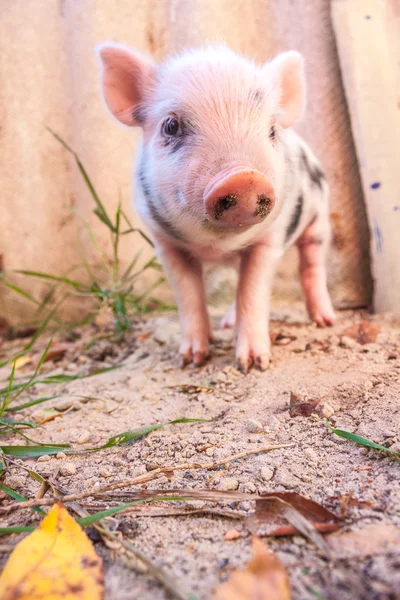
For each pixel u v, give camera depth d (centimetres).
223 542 19
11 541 20
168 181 30
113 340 46
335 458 24
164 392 34
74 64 54
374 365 33
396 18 50
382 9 49
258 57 52
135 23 53
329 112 52
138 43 53
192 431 28
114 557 19
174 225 33
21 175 57
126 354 43
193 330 38
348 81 49
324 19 51
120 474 25
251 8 52
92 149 55
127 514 21
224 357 38
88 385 36
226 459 24
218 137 28
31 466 26
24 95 56
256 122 29
